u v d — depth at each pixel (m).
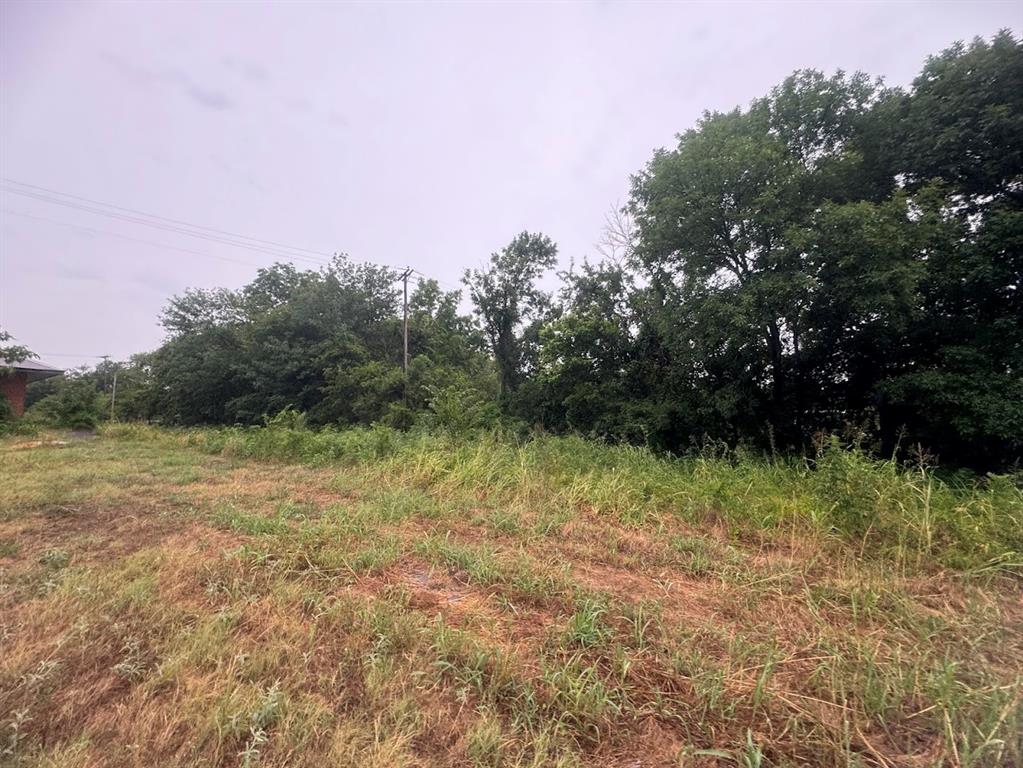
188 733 2.06
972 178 11.06
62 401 22.64
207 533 4.87
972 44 10.82
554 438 10.70
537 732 2.12
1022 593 3.54
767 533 4.73
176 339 28.73
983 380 9.38
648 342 15.26
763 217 10.80
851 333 11.56
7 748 1.95
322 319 23.56
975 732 2.06
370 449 9.45
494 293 26.05
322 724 2.13
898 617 3.12
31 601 3.26
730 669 2.56
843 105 12.38
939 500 4.79
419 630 2.88
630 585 3.71
